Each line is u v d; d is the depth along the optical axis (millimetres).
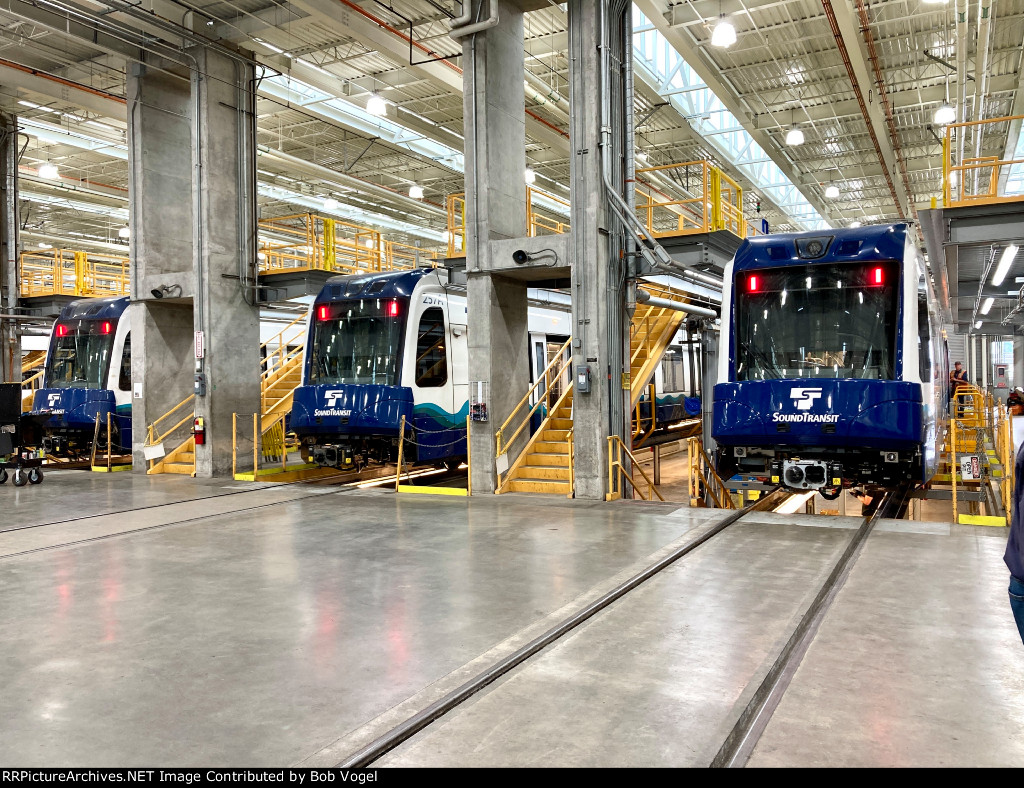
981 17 13156
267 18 14266
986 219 10562
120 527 9398
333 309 13641
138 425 15531
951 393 23688
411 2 14797
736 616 5473
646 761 3393
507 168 12516
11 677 4539
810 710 3902
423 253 36531
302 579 6785
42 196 25781
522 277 12617
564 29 16359
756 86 18781
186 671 4605
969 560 7016
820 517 9477
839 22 13773
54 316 20094
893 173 23203
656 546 7828
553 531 8781
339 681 4414
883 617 5398
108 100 17812
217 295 14719
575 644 4957
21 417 13445
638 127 21125
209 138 14617
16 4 13258
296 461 16172
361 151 25281
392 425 12555
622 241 11602
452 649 4918
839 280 9352
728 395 9500
